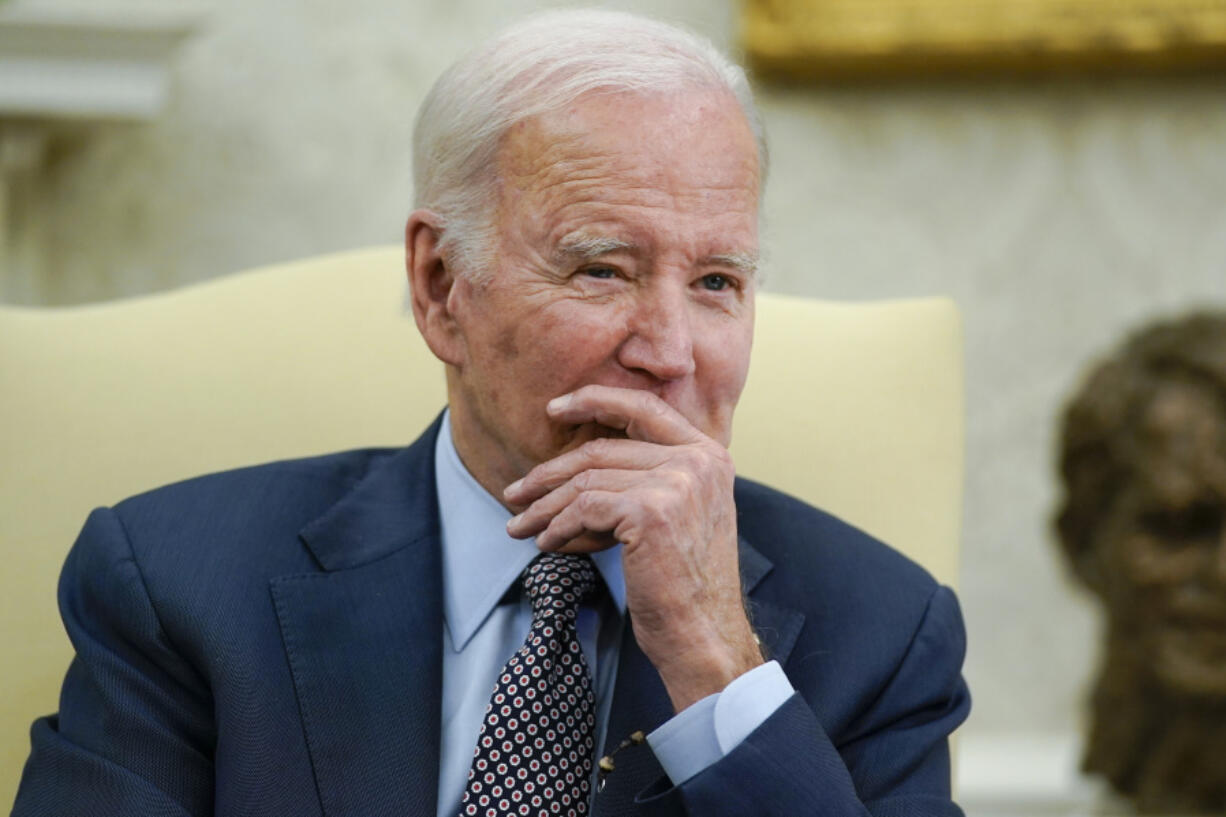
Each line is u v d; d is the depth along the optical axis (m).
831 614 5.59
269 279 6.79
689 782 4.77
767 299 6.84
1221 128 10.23
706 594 4.99
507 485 5.49
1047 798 9.79
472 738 5.30
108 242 10.36
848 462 6.45
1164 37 9.89
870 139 10.28
